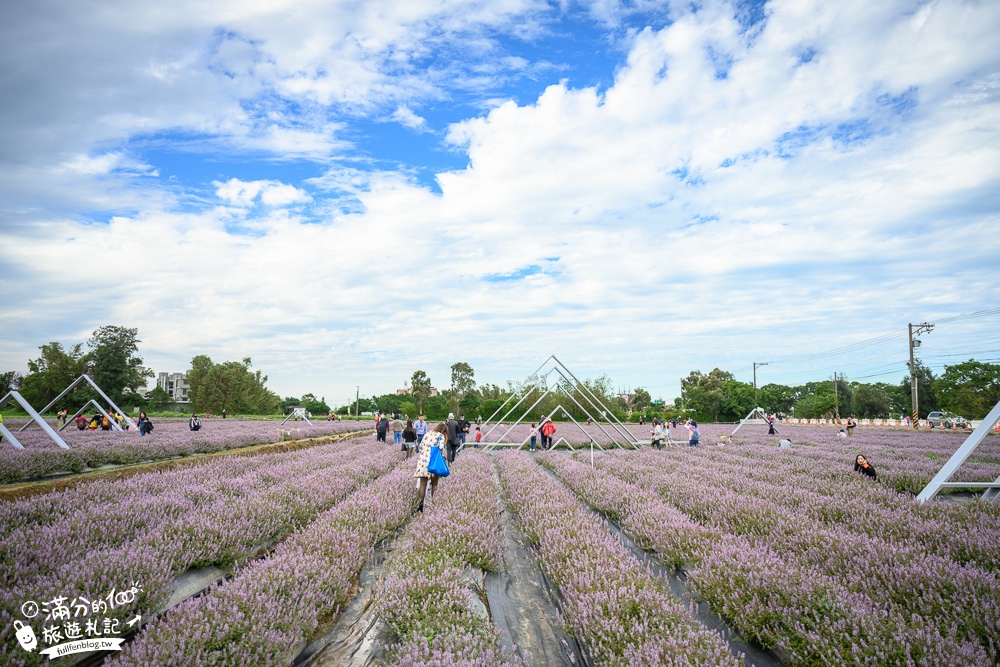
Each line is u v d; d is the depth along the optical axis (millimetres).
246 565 5859
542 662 4156
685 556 6078
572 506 8484
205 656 3426
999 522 7125
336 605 5008
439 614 4270
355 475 11820
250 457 16109
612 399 54312
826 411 63688
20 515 6770
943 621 4062
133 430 24359
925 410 63500
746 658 4129
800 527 6762
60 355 54906
